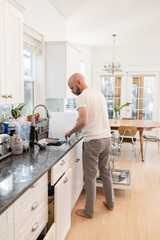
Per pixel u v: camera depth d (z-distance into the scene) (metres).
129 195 2.99
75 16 3.89
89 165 2.28
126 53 6.47
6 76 1.84
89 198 2.37
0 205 1.07
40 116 3.21
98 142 2.23
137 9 3.53
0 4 1.70
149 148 5.62
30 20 2.72
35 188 1.45
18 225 1.24
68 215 2.08
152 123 4.88
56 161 1.77
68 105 5.73
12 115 2.35
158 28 4.55
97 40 5.66
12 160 1.78
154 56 6.33
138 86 6.57
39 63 3.14
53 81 3.18
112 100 6.77
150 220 2.41
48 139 2.60
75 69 3.61
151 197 2.94
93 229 2.23
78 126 2.14
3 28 1.76
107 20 4.06
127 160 4.59
